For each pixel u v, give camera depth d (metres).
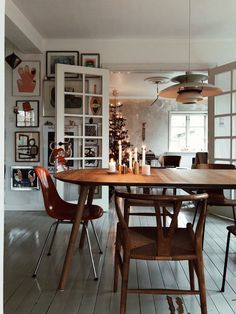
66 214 2.42
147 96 9.16
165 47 4.68
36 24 4.11
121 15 3.83
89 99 4.62
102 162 4.65
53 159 4.21
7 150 4.73
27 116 4.71
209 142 4.54
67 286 2.13
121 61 4.69
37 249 2.88
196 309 1.85
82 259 2.65
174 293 1.60
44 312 1.79
